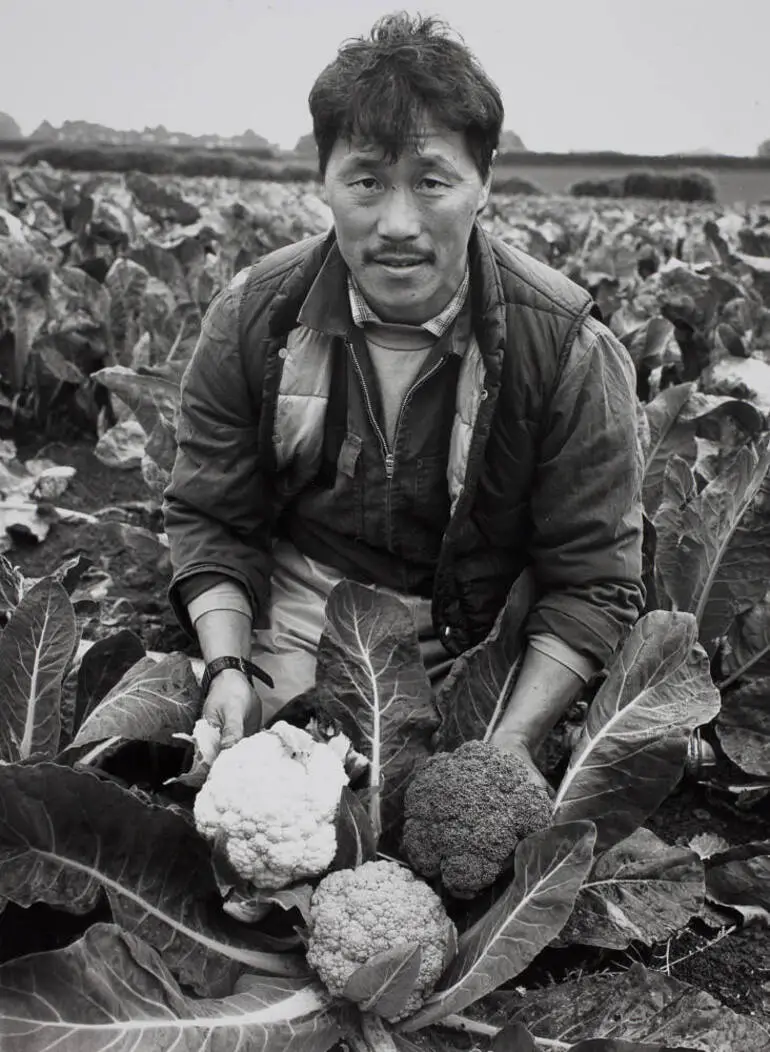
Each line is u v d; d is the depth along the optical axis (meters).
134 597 3.66
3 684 2.21
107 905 2.06
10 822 1.76
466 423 2.25
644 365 4.63
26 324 5.24
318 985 1.89
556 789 2.66
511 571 2.50
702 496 2.90
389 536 2.44
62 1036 1.59
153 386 4.08
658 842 2.25
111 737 2.17
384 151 1.94
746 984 2.17
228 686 2.27
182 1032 1.67
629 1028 1.84
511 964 1.78
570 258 9.79
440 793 1.98
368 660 2.31
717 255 9.31
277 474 2.46
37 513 4.22
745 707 2.71
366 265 2.08
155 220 9.82
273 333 2.27
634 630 2.22
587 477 2.27
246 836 1.89
